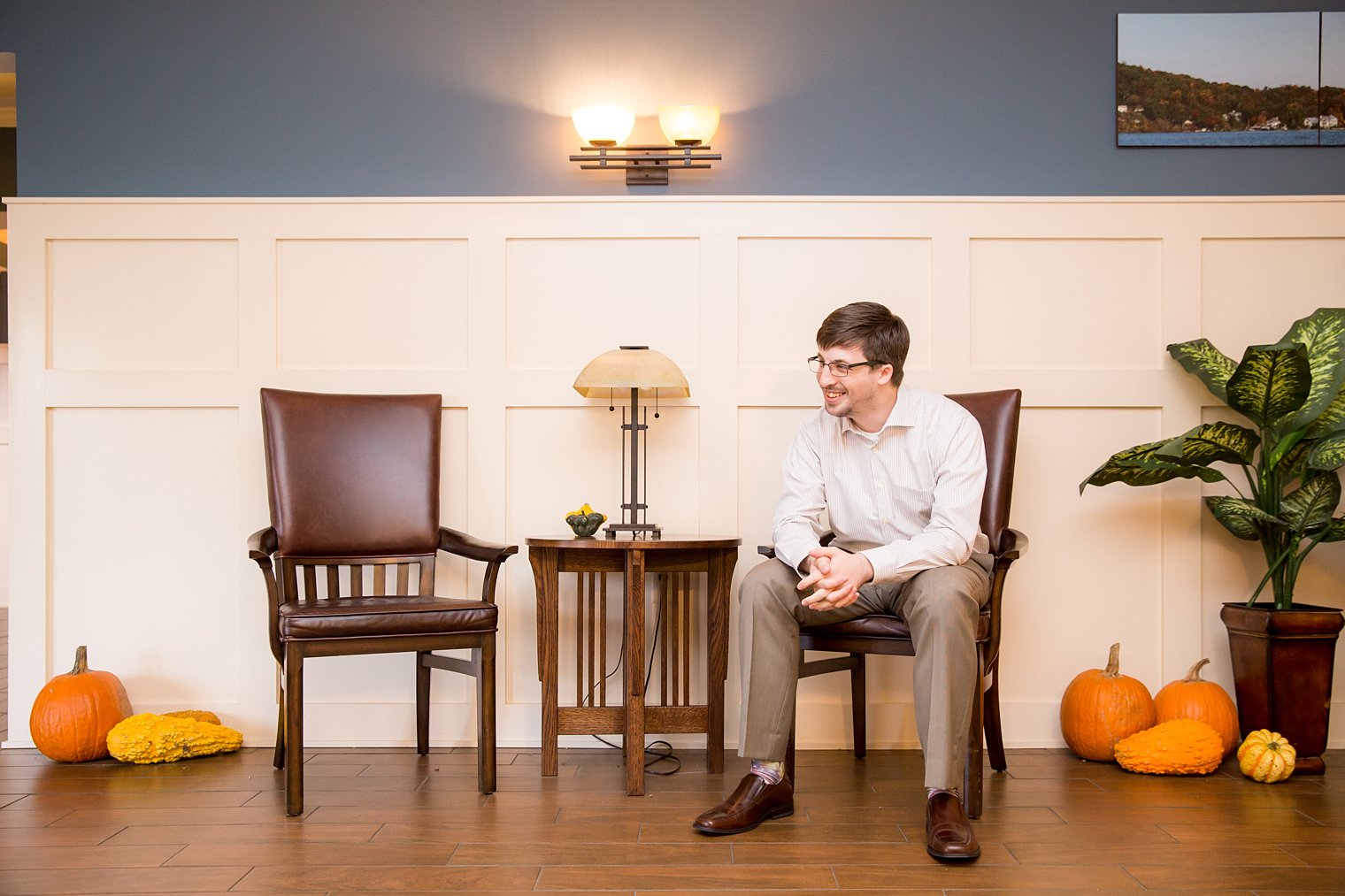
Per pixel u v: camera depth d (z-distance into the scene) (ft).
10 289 9.36
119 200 9.39
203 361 9.45
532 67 9.73
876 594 7.45
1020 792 7.76
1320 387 8.38
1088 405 9.39
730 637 9.30
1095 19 9.72
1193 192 9.70
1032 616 9.38
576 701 9.23
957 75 9.73
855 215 9.39
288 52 9.71
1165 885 5.77
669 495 9.41
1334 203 9.38
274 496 8.32
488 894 5.65
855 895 5.63
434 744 9.31
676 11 9.75
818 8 9.75
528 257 9.45
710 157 9.58
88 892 5.69
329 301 9.44
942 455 7.27
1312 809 7.27
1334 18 9.64
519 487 9.41
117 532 9.37
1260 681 8.45
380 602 7.71
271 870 6.03
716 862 6.16
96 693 8.69
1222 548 9.40
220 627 9.37
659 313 9.43
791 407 9.39
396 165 9.72
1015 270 9.46
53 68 9.69
